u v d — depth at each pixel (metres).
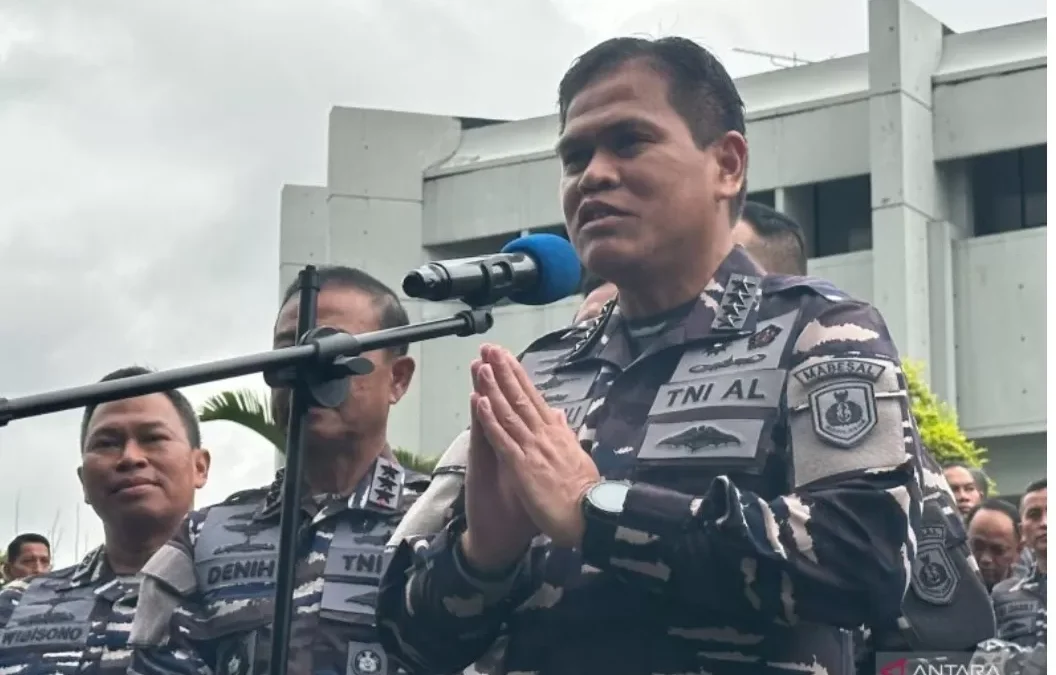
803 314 3.06
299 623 3.93
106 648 4.70
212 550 4.15
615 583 2.97
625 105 3.17
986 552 6.05
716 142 3.24
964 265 16.66
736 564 2.76
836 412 2.91
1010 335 16.56
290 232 17.78
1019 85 16.28
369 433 4.10
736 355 3.07
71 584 4.87
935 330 16.53
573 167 3.24
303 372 2.86
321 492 4.11
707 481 2.98
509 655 3.10
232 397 8.89
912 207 16.33
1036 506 5.52
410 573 3.21
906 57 16.33
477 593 3.06
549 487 2.88
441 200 17.45
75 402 2.67
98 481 4.79
